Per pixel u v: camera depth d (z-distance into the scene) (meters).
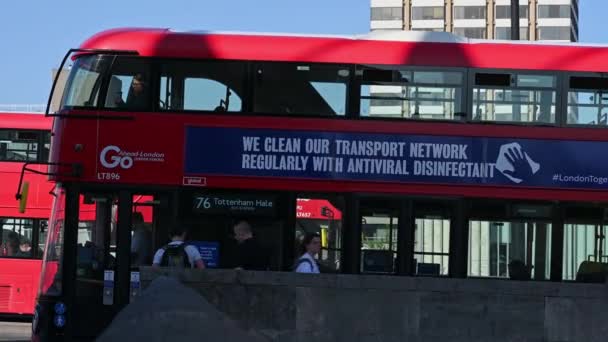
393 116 12.35
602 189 12.23
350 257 12.12
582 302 10.38
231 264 12.19
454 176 12.24
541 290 10.40
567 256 12.19
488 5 111.31
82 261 12.51
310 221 12.21
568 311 10.38
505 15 110.94
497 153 12.28
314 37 12.68
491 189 12.22
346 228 12.18
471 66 12.44
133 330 9.03
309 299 10.30
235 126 12.33
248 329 10.23
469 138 12.28
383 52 12.47
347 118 12.34
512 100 12.41
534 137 12.31
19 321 21.97
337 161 12.26
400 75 12.43
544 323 10.37
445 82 12.42
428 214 12.23
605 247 12.18
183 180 12.28
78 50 12.48
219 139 12.32
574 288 10.39
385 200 12.22
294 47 12.50
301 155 12.27
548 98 12.44
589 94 12.43
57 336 12.51
